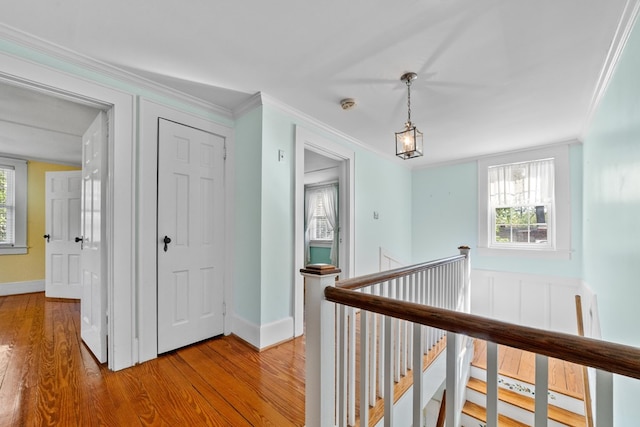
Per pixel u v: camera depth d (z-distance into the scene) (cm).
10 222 414
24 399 167
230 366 209
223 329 264
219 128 264
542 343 73
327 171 486
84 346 238
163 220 226
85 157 253
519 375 284
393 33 162
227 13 148
